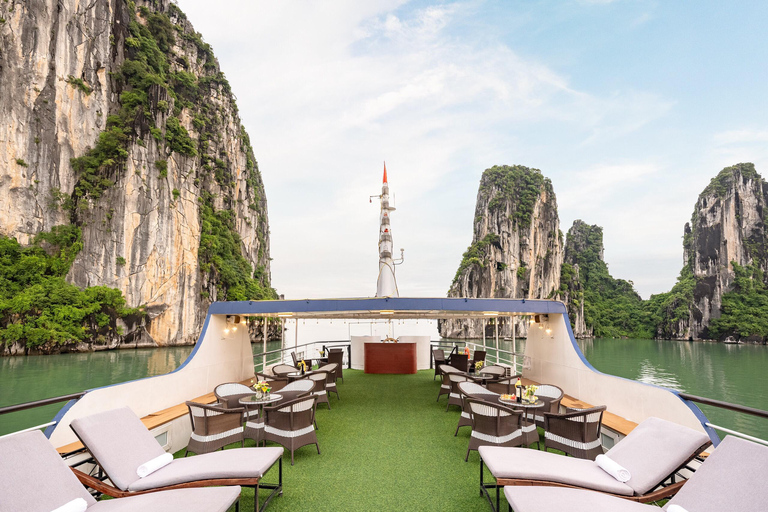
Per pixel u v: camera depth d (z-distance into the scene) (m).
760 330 82.75
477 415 4.50
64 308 42.28
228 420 4.34
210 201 70.00
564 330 7.21
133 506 2.33
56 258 45.16
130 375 29.09
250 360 9.27
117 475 2.76
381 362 12.15
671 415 4.27
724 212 96.81
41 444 2.33
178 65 70.56
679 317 97.06
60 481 2.27
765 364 46.91
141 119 54.31
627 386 5.18
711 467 2.17
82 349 43.56
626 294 128.88
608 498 2.41
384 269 15.54
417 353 13.34
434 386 9.77
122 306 47.38
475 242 107.25
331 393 8.84
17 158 44.81
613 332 108.44
